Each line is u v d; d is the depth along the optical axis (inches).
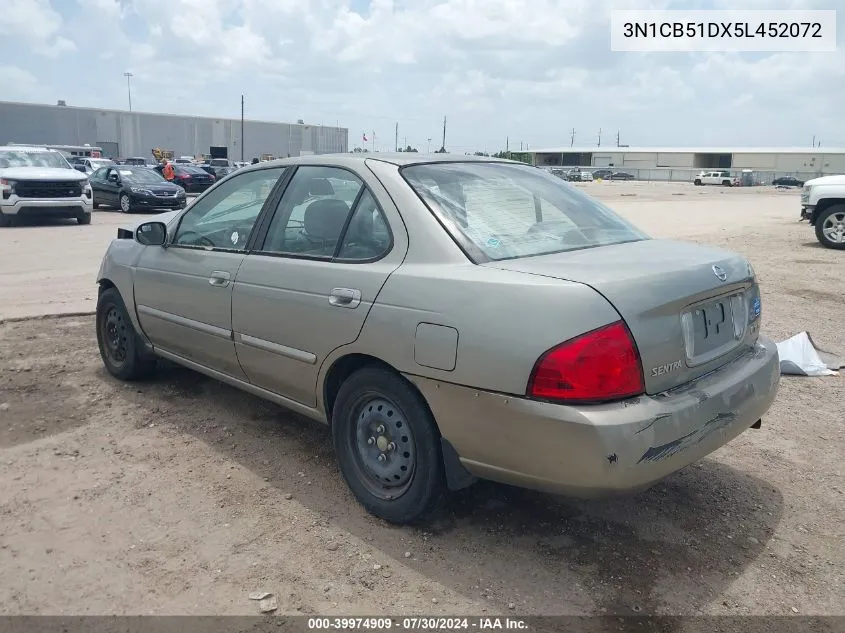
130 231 217.2
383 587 115.5
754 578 119.4
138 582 115.4
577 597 113.8
